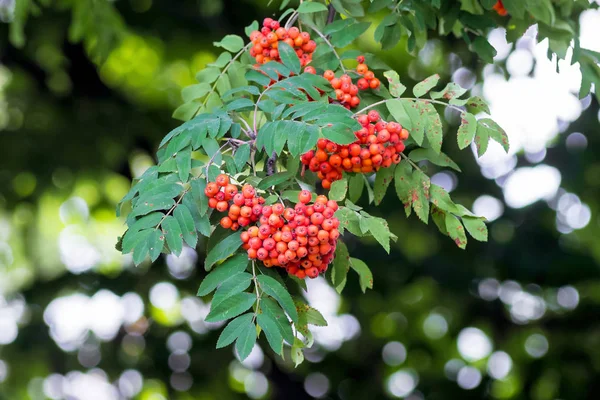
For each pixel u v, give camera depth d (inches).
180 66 386.6
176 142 128.9
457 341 411.2
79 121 355.3
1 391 378.6
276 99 133.5
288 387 381.7
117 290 363.3
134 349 376.2
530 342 392.5
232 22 351.9
